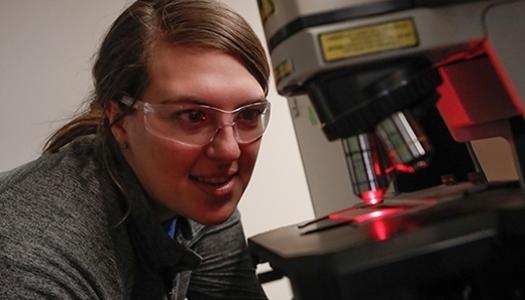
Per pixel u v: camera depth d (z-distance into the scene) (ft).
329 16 1.38
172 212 2.34
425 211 1.48
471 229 1.20
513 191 1.47
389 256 1.14
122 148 2.17
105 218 2.04
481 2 1.47
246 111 2.03
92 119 2.53
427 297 1.20
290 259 1.21
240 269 3.14
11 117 4.28
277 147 4.84
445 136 2.12
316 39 1.36
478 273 1.24
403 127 1.51
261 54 2.07
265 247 1.53
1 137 4.26
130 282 2.22
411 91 1.46
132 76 1.97
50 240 1.79
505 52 1.48
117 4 4.47
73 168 2.10
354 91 1.44
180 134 1.93
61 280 1.75
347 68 1.42
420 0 1.43
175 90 1.85
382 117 1.46
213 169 2.00
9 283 1.65
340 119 1.45
